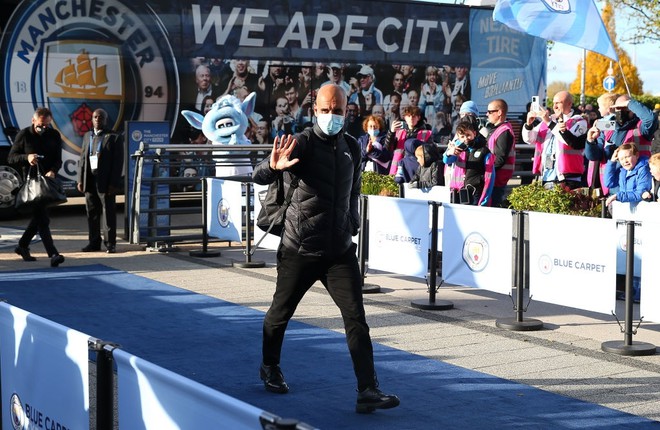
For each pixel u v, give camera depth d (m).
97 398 4.13
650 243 8.43
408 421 6.67
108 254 15.25
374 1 23.83
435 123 25.00
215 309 10.82
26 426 4.98
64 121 20.00
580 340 9.21
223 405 3.39
